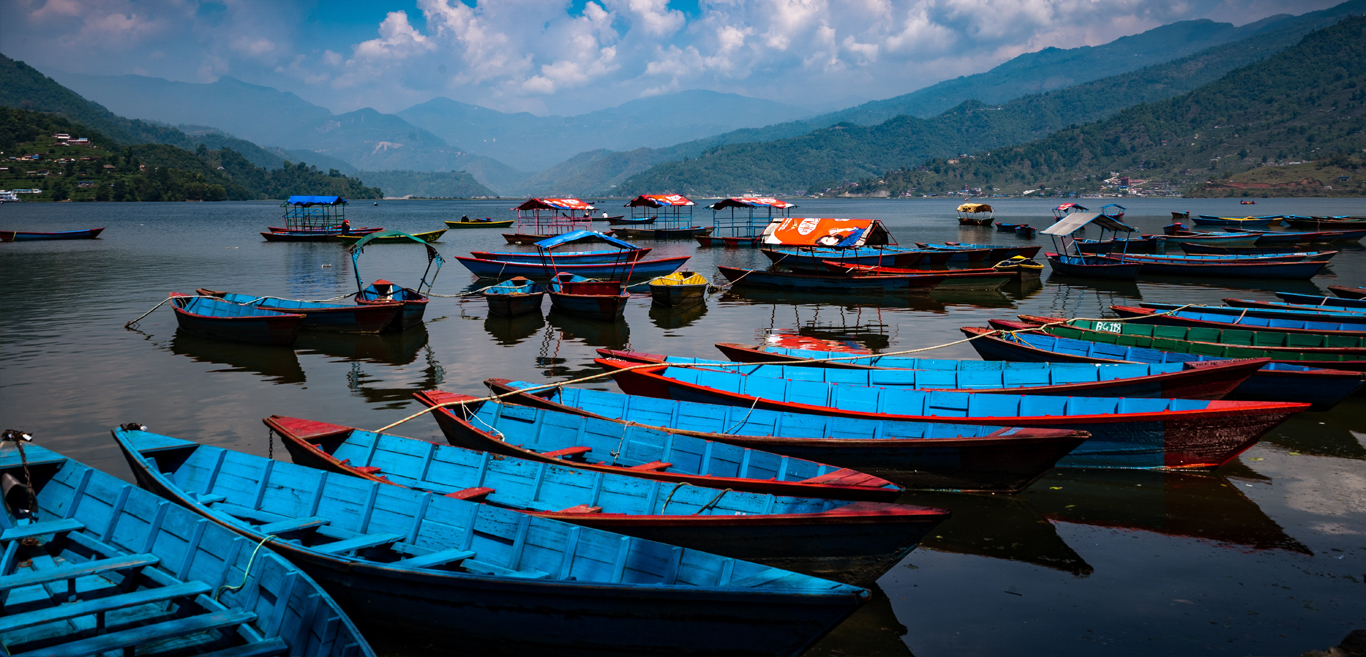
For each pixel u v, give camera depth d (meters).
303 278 40.38
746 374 15.53
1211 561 9.80
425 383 18.78
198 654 7.08
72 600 8.08
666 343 24.16
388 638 8.10
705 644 7.06
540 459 11.38
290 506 9.89
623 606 7.04
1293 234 55.34
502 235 76.56
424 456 11.17
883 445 11.43
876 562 8.44
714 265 49.72
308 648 6.73
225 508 9.84
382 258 52.69
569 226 91.25
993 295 35.59
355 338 24.67
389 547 8.99
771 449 11.85
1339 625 8.27
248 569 7.60
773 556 8.67
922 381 15.53
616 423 12.09
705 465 11.20
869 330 26.69
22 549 9.23
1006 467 11.13
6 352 21.95
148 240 68.00
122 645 6.49
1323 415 16.20
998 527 10.81
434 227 97.56
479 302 33.44
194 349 22.62
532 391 14.35
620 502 9.80
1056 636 8.14
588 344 23.92
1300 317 22.70
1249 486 12.30
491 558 8.48
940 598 8.95
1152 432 12.57
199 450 11.03
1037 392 14.34
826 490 9.35
